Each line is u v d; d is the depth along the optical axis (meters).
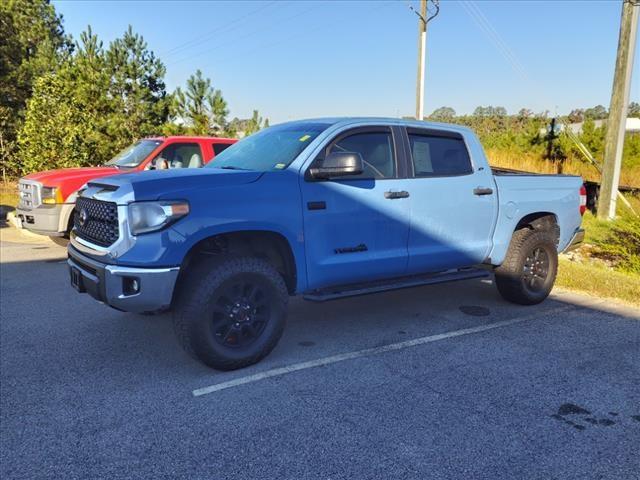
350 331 5.34
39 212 8.66
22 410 3.67
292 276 4.55
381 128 5.04
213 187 4.08
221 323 4.20
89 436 3.33
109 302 3.97
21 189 9.22
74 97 15.82
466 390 3.97
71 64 17.38
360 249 4.79
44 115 15.00
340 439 3.28
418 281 5.29
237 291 4.26
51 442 3.26
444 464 3.02
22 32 23.02
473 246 5.59
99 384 4.09
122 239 3.89
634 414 3.62
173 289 3.94
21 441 3.28
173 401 3.80
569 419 3.54
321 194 4.53
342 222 4.65
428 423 3.48
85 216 4.43
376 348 4.86
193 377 4.22
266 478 2.89
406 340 5.07
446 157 5.47
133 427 3.44
